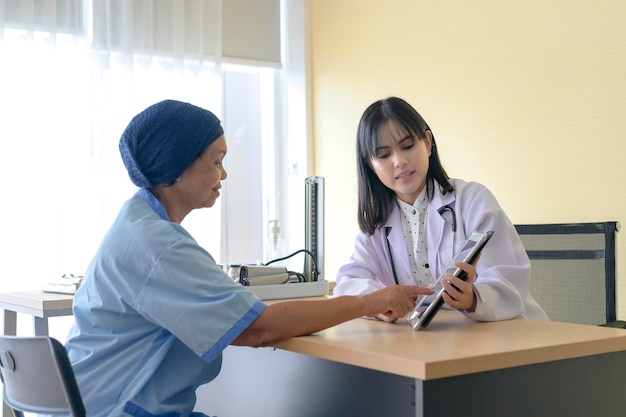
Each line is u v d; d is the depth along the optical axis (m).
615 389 1.47
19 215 3.70
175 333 1.42
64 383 1.25
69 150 3.82
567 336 1.45
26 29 3.72
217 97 4.29
